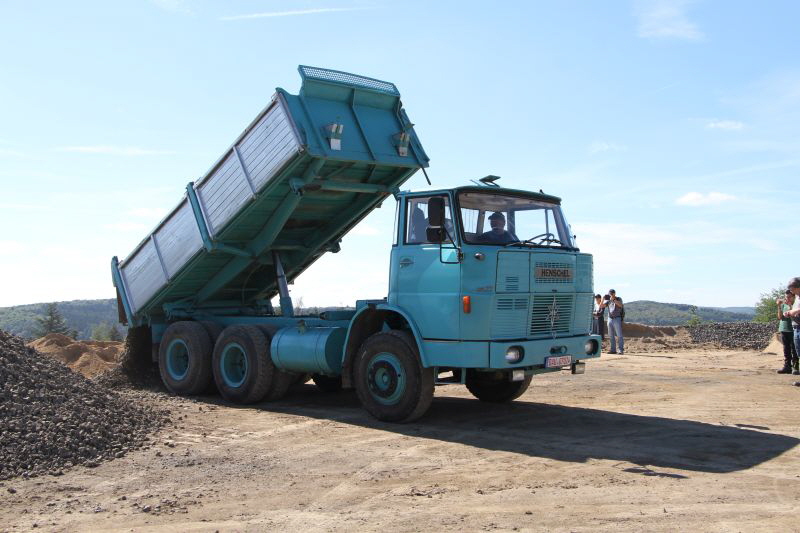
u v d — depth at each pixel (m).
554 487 5.96
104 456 7.30
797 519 4.96
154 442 8.08
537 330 8.66
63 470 6.73
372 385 9.23
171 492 6.00
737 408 10.06
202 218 11.32
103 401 9.09
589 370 15.73
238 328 11.21
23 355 9.54
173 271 12.02
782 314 14.45
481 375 9.36
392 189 11.16
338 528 4.98
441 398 11.50
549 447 7.62
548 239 9.24
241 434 8.58
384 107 10.93
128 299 13.06
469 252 8.30
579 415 9.67
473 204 8.68
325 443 7.99
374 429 8.81
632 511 5.22
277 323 11.49
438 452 7.45
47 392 8.58
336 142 9.86
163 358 12.34
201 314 12.80
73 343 18.08
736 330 27.97
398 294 9.02
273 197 10.55
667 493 5.69
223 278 12.38
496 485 6.07
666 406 10.38
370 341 9.27
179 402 11.22
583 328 9.35
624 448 7.49
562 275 8.93
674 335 29.12
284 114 9.69
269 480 6.36
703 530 4.76
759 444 7.57
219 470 6.76
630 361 18.00
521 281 8.41
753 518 5.00
